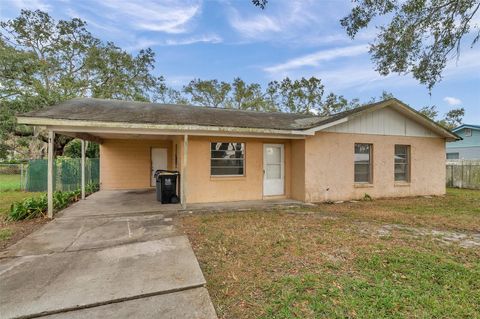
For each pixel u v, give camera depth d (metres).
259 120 9.55
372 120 10.28
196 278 3.43
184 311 2.71
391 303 2.82
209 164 9.11
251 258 4.17
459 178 14.70
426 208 8.40
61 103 8.73
